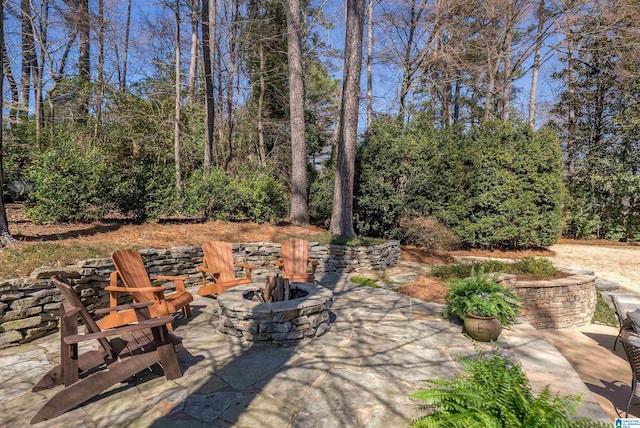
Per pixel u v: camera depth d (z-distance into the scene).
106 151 10.77
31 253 4.59
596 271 9.15
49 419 2.38
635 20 12.72
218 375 3.05
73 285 4.35
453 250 10.41
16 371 3.10
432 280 6.58
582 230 13.40
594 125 14.49
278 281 4.24
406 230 10.42
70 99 12.55
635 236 12.62
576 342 5.95
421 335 4.06
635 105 12.86
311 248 8.07
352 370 3.17
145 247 6.02
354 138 9.53
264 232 8.90
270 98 18.33
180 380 2.96
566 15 13.04
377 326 4.36
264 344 3.73
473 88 18.47
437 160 10.39
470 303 3.94
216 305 5.19
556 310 6.50
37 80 11.34
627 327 4.99
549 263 7.25
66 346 2.59
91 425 2.35
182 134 12.61
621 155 13.52
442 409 2.00
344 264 7.87
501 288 4.30
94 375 2.59
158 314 3.81
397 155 10.44
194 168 13.80
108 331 2.60
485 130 10.53
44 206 6.70
